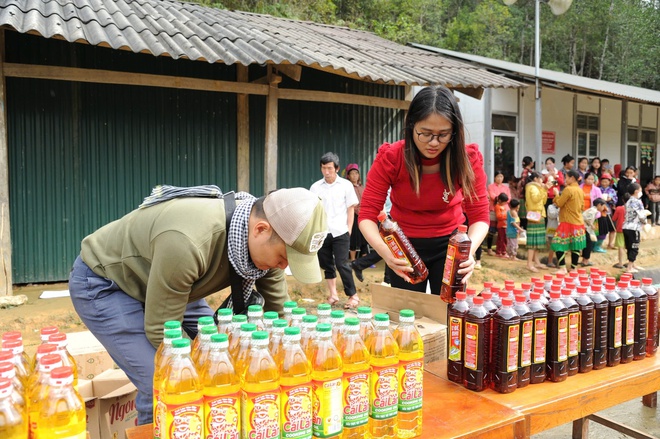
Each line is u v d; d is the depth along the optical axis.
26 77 6.82
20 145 7.04
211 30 7.90
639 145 17.28
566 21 34.25
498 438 2.03
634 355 2.73
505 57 34.19
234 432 1.59
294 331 1.66
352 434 1.77
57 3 6.91
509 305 2.30
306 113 9.07
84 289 2.27
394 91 9.97
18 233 7.11
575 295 2.57
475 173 2.97
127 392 2.82
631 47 33.75
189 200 2.17
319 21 21.38
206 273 2.17
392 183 3.09
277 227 2.01
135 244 2.18
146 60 7.73
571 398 2.29
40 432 1.50
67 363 1.80
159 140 7.86
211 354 1.58
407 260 2.77
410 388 1.90
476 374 2.30
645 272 10.22
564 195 8.84
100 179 7.52
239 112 8.33
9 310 6.15
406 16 26.00
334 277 6.78
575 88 11.55
